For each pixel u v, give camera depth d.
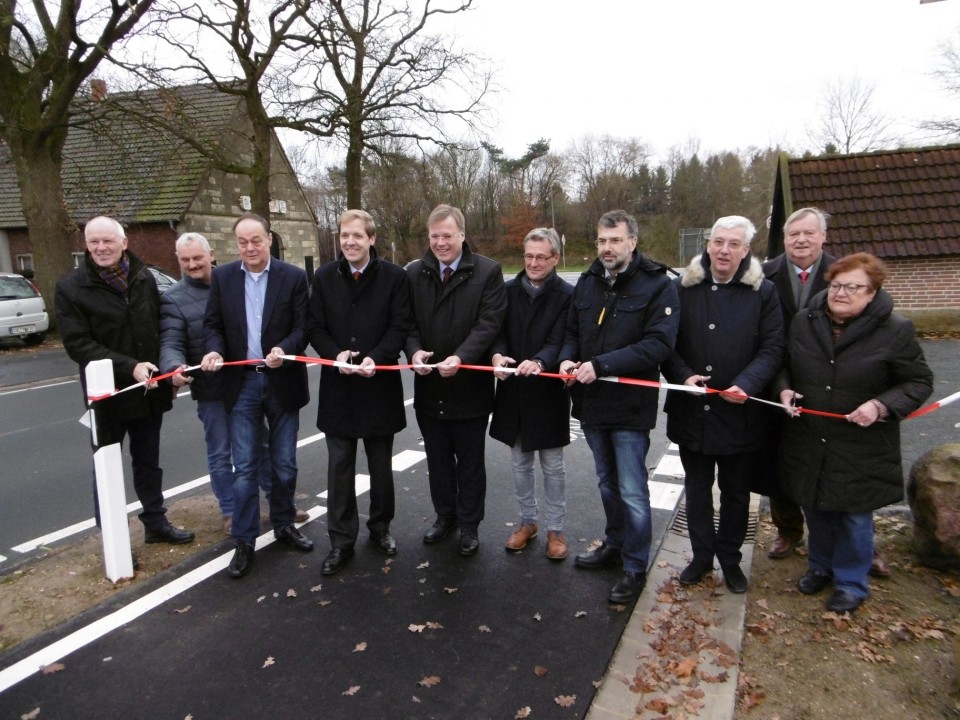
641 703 2.60
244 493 3.74
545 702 2.63
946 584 3.41
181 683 2.79
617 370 3.22
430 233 3.66
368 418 3.73
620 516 3.67
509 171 61.81
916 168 13.02
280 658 2.95
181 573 3.73
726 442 3.25
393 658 2.94
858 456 3.03
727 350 3.26
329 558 3.75
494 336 3.70
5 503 5.08
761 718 2.50
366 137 18.36
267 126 16.92
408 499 4.93
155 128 15.22
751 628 3.09
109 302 3.61
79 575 3.71
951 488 3.42
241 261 3.78
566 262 59.06
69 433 7.17
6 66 14.05
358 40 16.70
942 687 2.65
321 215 46.94
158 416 3.92
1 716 2.61
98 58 13.79
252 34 15.52
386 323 3.75
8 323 13.70
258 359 3.72
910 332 2.93
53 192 14.95
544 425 3.72
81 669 2.89
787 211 12.91
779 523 3.77
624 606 3.32
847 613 3.15
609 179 62.53
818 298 3.16
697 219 57.12
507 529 4.34
